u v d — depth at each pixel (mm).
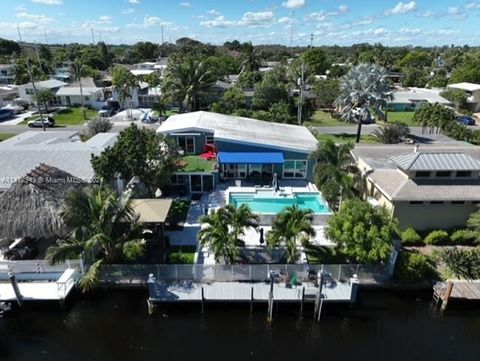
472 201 28562
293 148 38312
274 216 30094
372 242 22781
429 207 28891
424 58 151625
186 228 29906
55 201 25734
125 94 75500
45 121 63438
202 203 34438
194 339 20641
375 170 33562
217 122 44344
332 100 73688
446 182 29656
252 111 70375
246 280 23766
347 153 32031
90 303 23094
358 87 52031
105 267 23172
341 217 24062
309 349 20078
